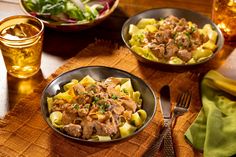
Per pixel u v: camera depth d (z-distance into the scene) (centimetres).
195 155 91
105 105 92
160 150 91
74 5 120
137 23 119
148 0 132
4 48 102
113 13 126
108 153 91
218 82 104
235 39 120
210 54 111
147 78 108
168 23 116
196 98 104
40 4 120
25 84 104
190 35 114
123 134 89
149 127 96
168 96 103
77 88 96
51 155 90
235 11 115
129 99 96
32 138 93
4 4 129
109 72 102
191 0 133
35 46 103
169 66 104
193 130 94
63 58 112
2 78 106
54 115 92
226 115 98
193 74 110
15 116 97
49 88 97
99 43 117
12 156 89
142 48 110
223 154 89
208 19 118
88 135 89
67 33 119
